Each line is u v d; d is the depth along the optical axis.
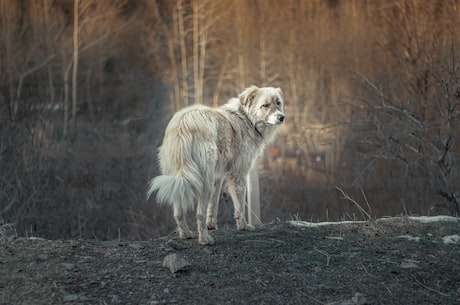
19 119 19.75
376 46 19.98
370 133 13.42
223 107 7.66
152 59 33.03
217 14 31.22
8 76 25.45
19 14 29.83
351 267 5.91
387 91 14.75
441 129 12.38
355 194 15.54
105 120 25.98
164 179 6.13
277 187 17.84
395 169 15.56
